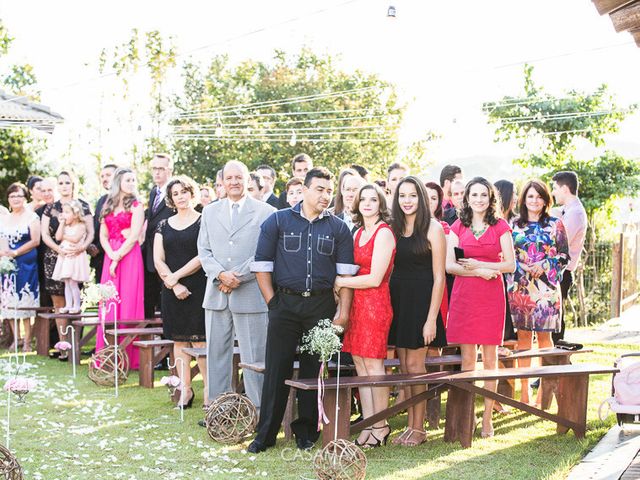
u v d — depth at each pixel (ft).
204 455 17.52
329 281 17.94
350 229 20.20
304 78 77.56
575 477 15.90
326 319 16.94
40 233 32.78
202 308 22.63
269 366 18.11
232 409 18.75
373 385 16.89
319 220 18.15
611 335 36.29
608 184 47.16
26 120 38.63
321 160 74.69
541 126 48.70
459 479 15.94
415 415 19.01
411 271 18.74
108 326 28.71
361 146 75.20
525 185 22.88
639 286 55.21
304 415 18.26
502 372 18.57
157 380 27.32
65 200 31.71
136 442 18.66
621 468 16.33
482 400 24.08
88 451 17.95
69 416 21.48
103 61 59.72
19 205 32.60
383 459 17.51
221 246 20.42
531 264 22.62
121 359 26.23
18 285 32.53
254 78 78.84
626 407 18.72
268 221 18.35
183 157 71.15
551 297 22.63
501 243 19.36
